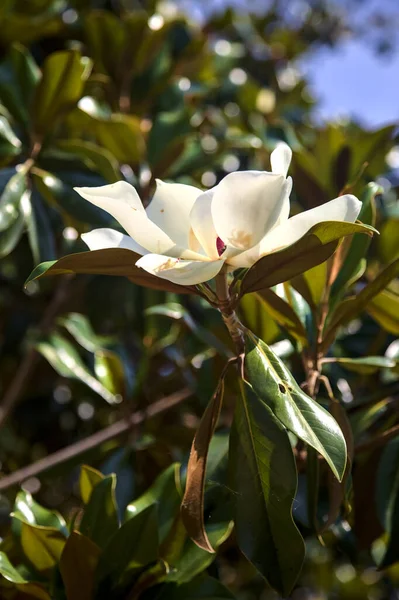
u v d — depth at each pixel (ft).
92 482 3.42
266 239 2.72
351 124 6.43
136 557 3.16
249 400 2.91
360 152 4.63
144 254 2.80
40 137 4.05
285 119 6.59
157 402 4.34
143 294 4.79
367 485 3.56
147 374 4.76
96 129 4.44
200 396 3.90
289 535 2.87
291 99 6.88
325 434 2.77
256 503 2.91
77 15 5.79
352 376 4.10
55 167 4.02
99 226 3.94
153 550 3.16
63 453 4.10
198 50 5.71
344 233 2.69
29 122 4.13
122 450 4.09
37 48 5.81
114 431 4.19
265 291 3.23
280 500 2.88
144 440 4.13
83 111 4.35
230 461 2.95
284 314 3.27
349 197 2.70
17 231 3.85
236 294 2.86
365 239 3.36
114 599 3.19
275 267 2.78
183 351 4.60
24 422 5.93
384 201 5.19
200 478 2.90
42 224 3.97
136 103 5.22
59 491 5.73
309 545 6.34
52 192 3.96
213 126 5.47
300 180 4.28
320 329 3.27
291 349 3.67
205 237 2.69
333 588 6.62
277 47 7.27
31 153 4.03
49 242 3.97
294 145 5.07
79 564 3.16
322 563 6.55
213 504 3.29
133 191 2.69
